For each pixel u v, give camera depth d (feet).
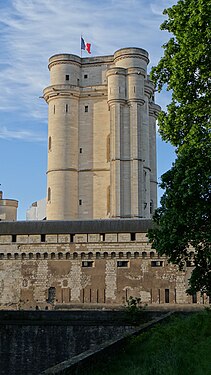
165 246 84.17
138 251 185.16
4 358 106.32
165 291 181.16
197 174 79.20
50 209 265.34
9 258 192.85
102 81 279.28
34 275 190.19
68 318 106.93
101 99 273.75
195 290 87.35
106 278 185.88
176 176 81.82
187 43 86.58
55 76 278.05
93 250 187.83
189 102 90.63
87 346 104.53
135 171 252.62
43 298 187.93
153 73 97.19
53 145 271.08
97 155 269.23
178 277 181.16
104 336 104.37
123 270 185.78
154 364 50.01
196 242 81.76
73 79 277.64
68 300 186.39
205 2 84.38
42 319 107.55
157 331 69.62
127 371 47.65
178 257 89.61
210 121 87.10
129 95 260.62
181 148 86.74
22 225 196.03
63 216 261.65
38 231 192.95
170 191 82.53
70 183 265.75
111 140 257.96
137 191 250.98
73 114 273.33
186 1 91.35
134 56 266.98
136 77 262.26
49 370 39.32
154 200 286.66
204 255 82.89
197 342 64.34
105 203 264.31
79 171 269.64
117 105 258.98
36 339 106.32
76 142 272.31
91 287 186.29
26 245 192.13
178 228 82.28
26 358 105.60
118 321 104.94
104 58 280.72
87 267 188.14
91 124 272.92
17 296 189.78
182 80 88.69
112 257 187.11
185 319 87.97
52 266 190.08
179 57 88.53
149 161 273.33
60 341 105.70
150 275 183.52
